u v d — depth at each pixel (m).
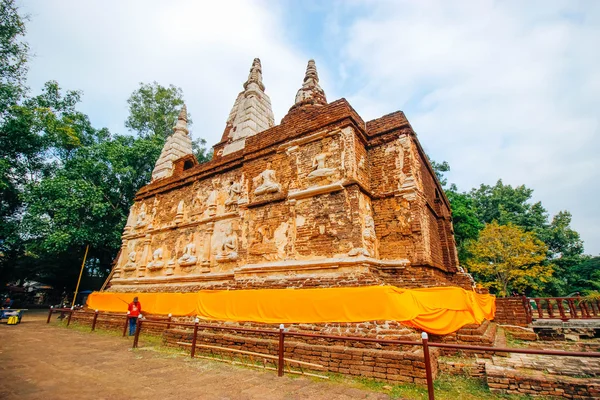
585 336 10.50
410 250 9.47
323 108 10.59
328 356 6.11
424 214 10.40
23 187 25.45
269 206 10.80
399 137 10.61
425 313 6.50
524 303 11.84
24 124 23.23
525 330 10.34
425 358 4.50
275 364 6.60
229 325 8.16
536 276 23.30
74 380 5.71
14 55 22.56
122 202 26.44
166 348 8.52
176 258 14.88
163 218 16.67
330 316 6.80
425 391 5.06
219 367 6.57
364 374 5.67
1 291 28.89
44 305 30.11
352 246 8.64
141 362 7.06
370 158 10.96
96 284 30.72
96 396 4.88
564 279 30.52
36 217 21.52
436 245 11.82
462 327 7.25
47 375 6.03
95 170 24.00
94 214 22.81
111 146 25.47
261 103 16.80
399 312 6.18
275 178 11.08
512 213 33.34
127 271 17.27
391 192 10.10
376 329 6.19
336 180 9.49
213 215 13.89
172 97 34.75
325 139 10.20
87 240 22.56
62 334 11.39
